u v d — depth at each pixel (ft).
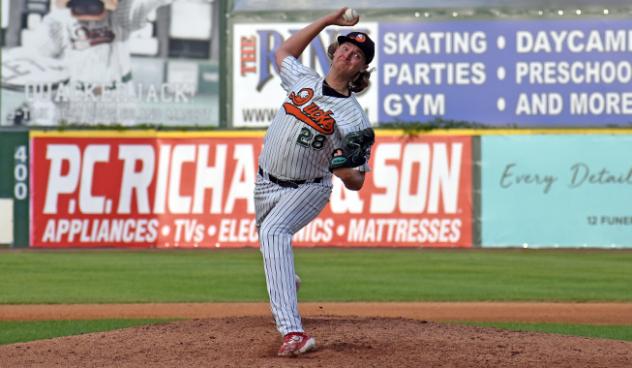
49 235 217.36
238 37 220.23
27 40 220.23
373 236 214.07
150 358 74.23
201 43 220.43
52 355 77.15
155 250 215.31
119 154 216.95
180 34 220.23
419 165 213.66
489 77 217.77
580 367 71.82
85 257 201.87
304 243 215.72
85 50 220.43
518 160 212.43
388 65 218.38
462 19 217.77
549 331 111.96
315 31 74.18
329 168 70.08
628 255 203.51
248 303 137.28
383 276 170.40
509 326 116.47
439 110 218.18
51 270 179.73
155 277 169.17
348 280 164.66
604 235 211.82
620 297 144.87
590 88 216.74
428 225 213.25
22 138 216.95
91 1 219.82
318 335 79.71
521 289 153.79
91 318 123.75
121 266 185.88
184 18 220.23
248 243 215.10
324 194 72.69
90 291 151.23
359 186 70.18
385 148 214.28
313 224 215.31
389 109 218.38
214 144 216.13
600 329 114.32
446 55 218.18
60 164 216.95
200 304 136.67
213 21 220.43
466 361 72.18
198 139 216.33
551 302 139.64
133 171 216.54
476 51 217.77
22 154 217.36
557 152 211.82
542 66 217.36
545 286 157.69
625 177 211.20
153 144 217.15
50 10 220.23
